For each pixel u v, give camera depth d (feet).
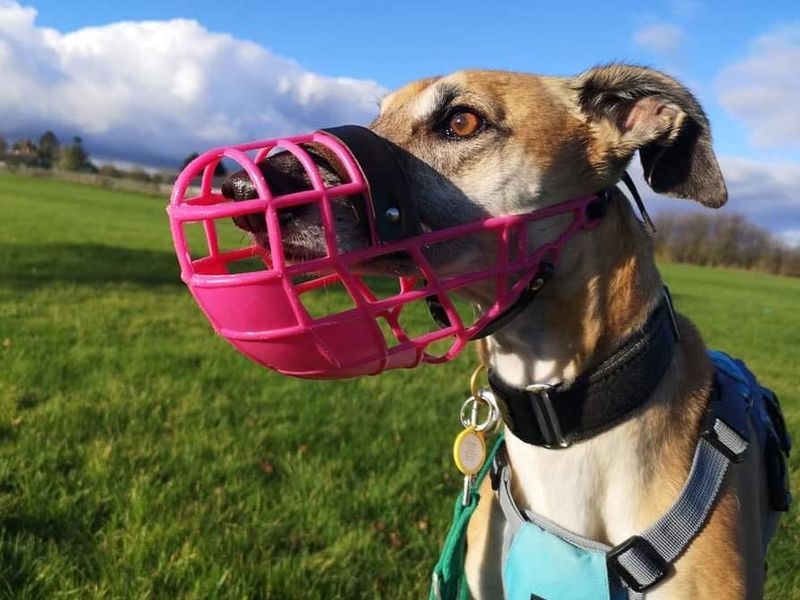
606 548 1.37
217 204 1.16
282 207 1.12
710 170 1.50
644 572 1.33
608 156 1.47
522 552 1.43
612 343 1.38
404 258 1.30
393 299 1.18
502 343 1.46
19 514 2.30
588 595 1.35
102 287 7.54
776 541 2.65
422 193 1.41
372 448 3.11
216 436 3.12
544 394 1.40
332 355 1.15
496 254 1.35
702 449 1.38
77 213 19.02
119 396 3.50
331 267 1.14
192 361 4.48
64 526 2.27
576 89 1.51
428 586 2.19
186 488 2.56
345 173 1.24
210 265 1.22
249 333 1.13
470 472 1.57
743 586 1.33
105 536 2.24
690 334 1.55
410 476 2.84
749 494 1.46
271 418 3.46
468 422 1.66
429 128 1.46
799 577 2.40
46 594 1.96
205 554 2.16
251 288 1.10
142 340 4.95
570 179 1.44
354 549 2.30
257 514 2.43
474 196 1.41
